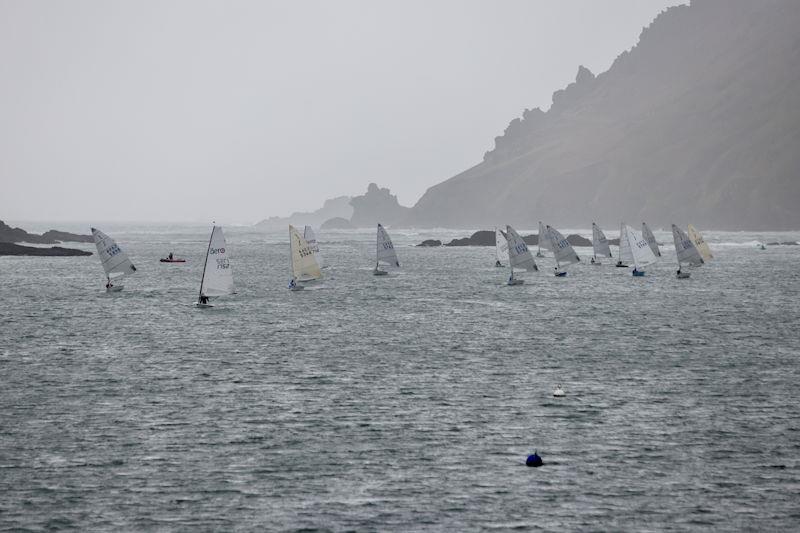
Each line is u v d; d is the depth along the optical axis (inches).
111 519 3602.4
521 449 4534.9
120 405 5541.3
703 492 3902.6
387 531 3494.1
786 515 3644.2
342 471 4185.5
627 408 5447.8
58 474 4128.9
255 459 4360.2
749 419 5152.6
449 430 4909.0
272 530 3501.5
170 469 4207.7
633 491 3919.8
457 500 3816.4
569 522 3580.2
